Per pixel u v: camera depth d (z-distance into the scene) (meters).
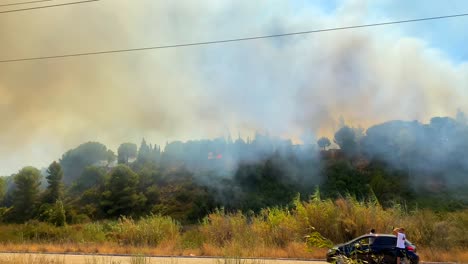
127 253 27.22
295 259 22.95
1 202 110.88
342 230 28.64
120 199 106.88
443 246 26.72
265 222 31.45
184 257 24.42
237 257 15.80
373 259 18.47
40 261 17.20
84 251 28.48
